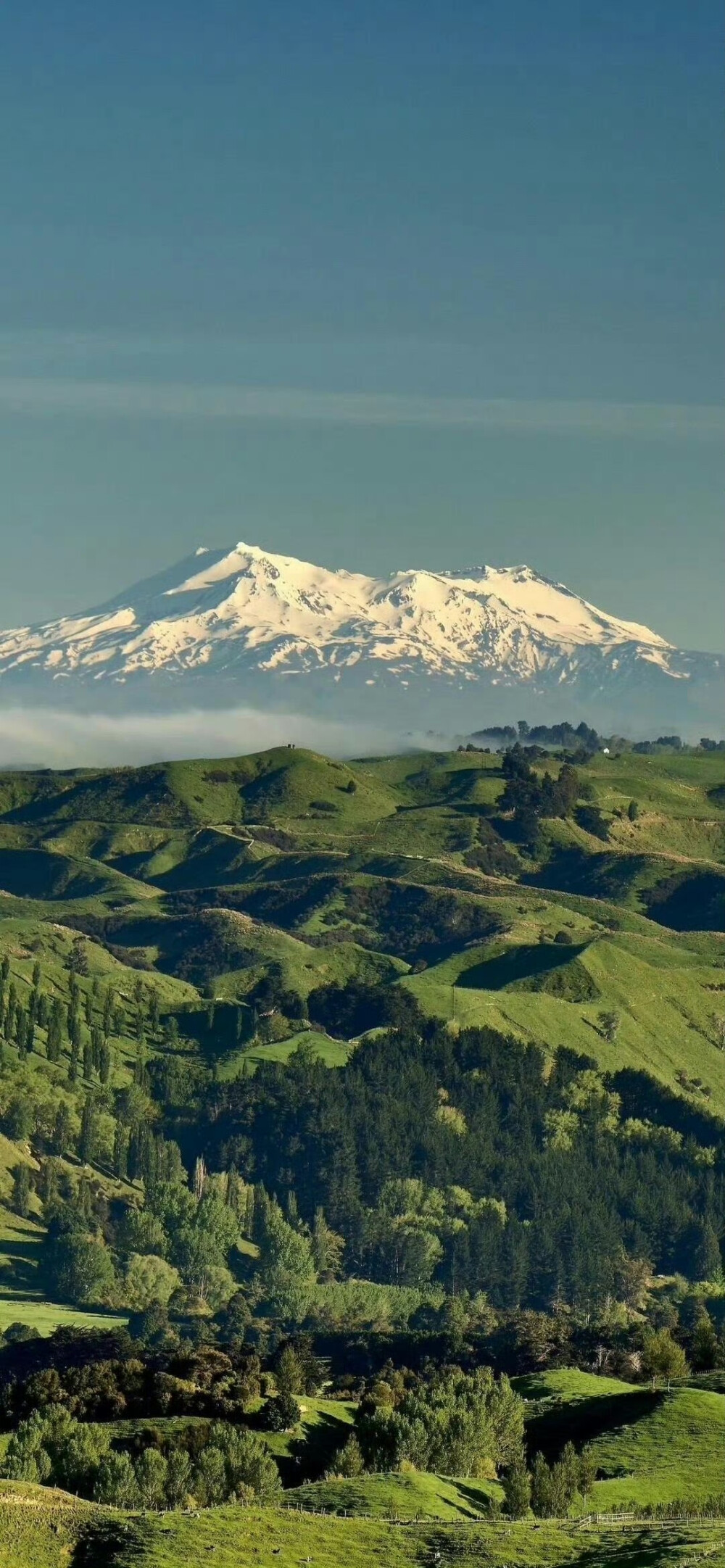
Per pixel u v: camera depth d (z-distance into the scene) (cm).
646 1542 15800
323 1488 18488
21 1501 16625
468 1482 19500
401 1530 16438
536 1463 18475
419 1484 18712
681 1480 19600
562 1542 16075
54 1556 15550
